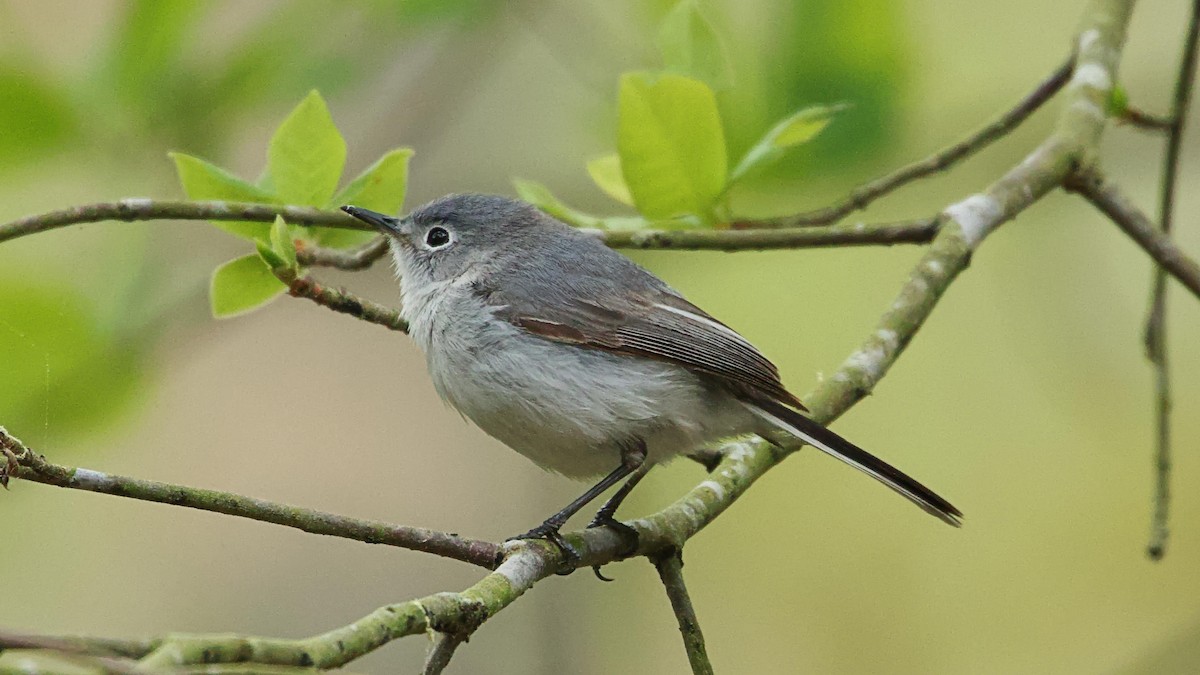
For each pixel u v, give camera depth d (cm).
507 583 598
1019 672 1261
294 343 1351
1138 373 1325
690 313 847
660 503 1262
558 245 879
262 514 595
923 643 1266
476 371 833
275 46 996
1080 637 1245
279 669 459
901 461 1321
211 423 1294
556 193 1188
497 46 1177
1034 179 901
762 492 1323
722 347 812
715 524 1316
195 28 959
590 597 1188
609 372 820
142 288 966
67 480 566
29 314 922
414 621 536
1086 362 1224
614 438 820
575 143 1165
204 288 1018
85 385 936
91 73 945
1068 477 1300
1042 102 964
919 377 1334
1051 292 1206
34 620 1119
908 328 844
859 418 1334
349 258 842
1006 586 1280
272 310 1358
